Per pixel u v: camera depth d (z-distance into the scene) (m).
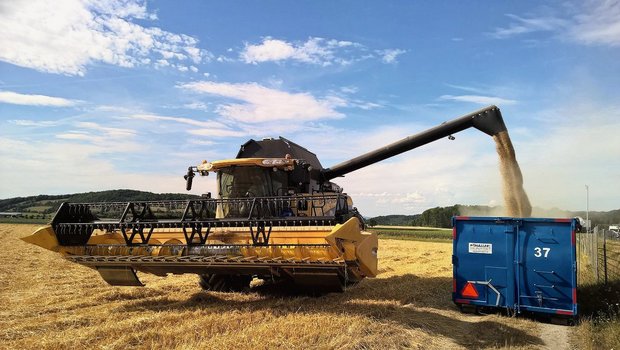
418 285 12.25
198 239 9.41
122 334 6.52
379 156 13.27
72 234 9.84
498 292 9.08
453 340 7.28
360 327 7.09
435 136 12.87
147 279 13.27
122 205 9.64
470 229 9.52
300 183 11.52
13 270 14.55
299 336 6.52
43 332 6.68
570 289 8.52
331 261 7.92
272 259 8.15
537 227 8.95
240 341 6.12
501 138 12.38
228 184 11.20
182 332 6.58
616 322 7.97
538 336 7.75
